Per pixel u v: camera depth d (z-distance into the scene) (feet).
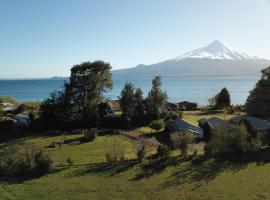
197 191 151.33
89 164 195.11
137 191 153.79
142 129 309.01
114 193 152.87
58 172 183.83
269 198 141.49
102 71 362.12
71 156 216.54
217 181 161.27
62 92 347.15
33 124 325.83
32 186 164.25
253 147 201.26
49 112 326.44
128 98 343.05
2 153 206.49
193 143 241.35
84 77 352.08
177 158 196.44
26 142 268.62
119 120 319.47
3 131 320.09
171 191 152.35
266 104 309.83
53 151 232.53
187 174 171.53
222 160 190.49
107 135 284.61
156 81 352.28
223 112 396.78
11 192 156.87
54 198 149.59
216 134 205.98
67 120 326.03
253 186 154.20
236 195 145.79
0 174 182.80
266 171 171.94
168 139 263.08
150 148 232.12
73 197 150.20
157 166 184.65
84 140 266.16
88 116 330.75
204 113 393.09
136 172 177.37
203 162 188.03
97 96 361.30
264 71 318.45
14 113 434.71
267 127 251.19
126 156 208.74
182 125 275.18
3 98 533.14
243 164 183.11
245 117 269.03
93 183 165.17
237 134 200.34
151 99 342.03
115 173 177.47
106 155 197.67
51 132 304.09
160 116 339.36
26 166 183.73
